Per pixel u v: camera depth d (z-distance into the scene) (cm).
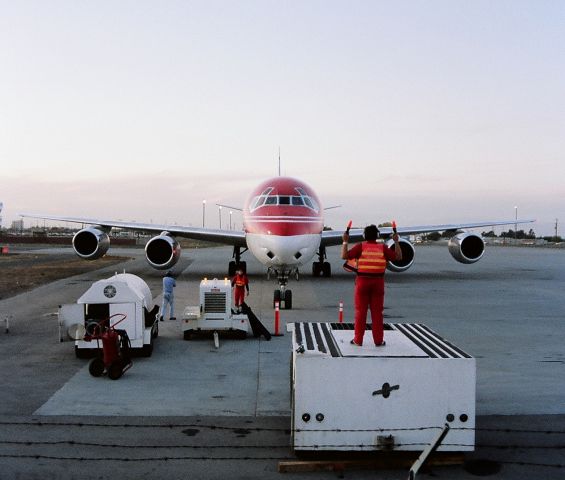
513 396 777
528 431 649
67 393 776
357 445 563
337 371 560
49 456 568
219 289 1150
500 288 2178
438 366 561
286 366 935
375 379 561
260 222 1764
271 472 542
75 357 992
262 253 1744
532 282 2439
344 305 1636
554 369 923
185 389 800
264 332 1155
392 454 572
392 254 629
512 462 568
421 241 13900
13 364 942
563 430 652
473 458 578
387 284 2328
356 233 2369
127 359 877
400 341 654
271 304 1650
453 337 1189
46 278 2470
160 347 1089
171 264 2105
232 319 1152
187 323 1151
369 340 658
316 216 1833
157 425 657
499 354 1033
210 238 2322
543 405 739
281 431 643
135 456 570
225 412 704
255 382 838
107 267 3158
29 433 627
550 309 1602
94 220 2389
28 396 762
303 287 2117
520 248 8131
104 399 751
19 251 5309
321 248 2575
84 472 532
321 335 679
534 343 1130
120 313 970
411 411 563
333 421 562
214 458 568
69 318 983
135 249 6381
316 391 561
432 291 2061
